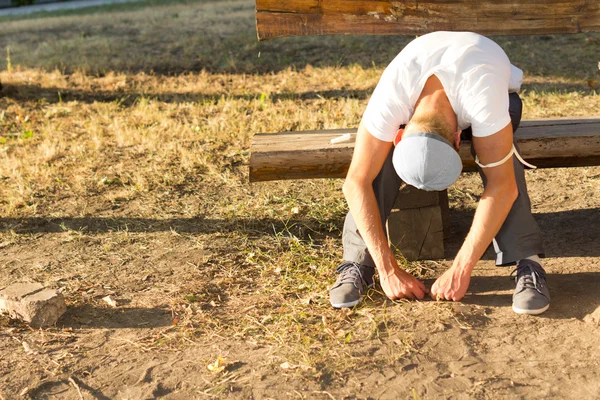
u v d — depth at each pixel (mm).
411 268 3604
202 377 2752
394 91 2895
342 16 3838
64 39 10719
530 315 3057
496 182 2916
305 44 9094
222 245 4016
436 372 2693
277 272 3625
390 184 3154
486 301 3213
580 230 3961
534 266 3133
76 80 8156
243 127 6090
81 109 7121
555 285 3328
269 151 3553
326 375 2715
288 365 2771
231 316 3219
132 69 8570
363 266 3297
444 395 2559
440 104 2807
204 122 6414
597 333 2889
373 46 8852
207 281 3586
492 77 2828
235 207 4531
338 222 4223
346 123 5992
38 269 3832
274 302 3322
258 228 4227
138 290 3531
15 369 2865
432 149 2635
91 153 5734
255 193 4762
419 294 3170
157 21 11727
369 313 3123
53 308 3225
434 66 2891
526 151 3574
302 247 3896
